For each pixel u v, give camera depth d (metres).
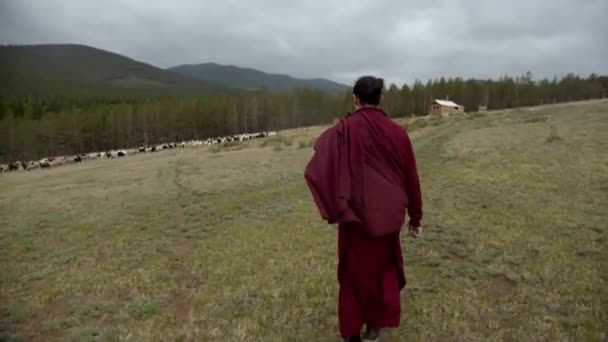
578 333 3.68
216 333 4.15
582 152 14.86
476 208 8.61
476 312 4.22
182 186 16.12
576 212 7.76
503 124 31.86
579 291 4.52
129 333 4.23
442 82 111.31
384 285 3.17
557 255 5.69
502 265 5.46
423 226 7.59
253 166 20.92
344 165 2.92
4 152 81.94
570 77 116.06
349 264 3.16
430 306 4.41
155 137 97.94
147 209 11.82
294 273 5.74
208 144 53.97
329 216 2.91
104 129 92.50
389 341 3.73
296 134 52.81
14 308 5.10
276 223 8.93
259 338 4.02
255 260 6.46
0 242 8.96
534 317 4.05
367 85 3.08
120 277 6.08
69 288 5.75
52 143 87.00
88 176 23.86
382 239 3.11
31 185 22.20
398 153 3.03
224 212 10.55
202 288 5.47
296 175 16.73
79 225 10.22
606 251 5.70
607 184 9.83
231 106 104.00
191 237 8.42
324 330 4.10
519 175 11.76
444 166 15.27
